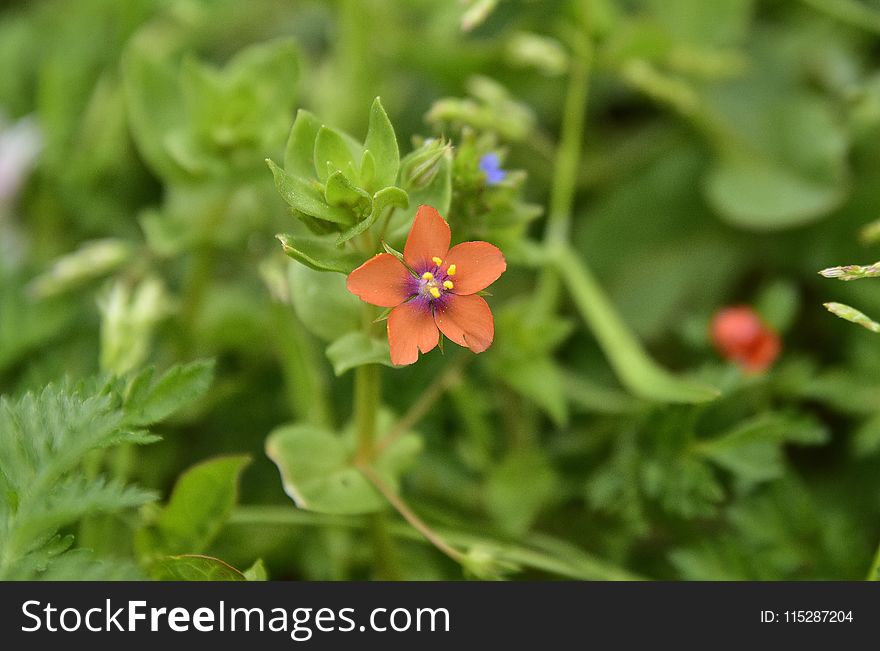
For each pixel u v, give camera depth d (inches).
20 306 9.4
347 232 7.4
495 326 9.0
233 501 8.0
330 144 7.6
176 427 9.4
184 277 10.0
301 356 9.0
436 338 7.5
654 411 8.7
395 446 8.4
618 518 9.0
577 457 9.3
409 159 7.7
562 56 9.6
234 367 9.7
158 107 9.2
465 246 7.5
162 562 7.8
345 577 8.9
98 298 9.0
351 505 8.2
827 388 9.1
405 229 7.7
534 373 9.0
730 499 9.1
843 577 8.5
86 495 7.4
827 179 9.9
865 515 9.2
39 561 7.4
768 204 9.9
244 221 9.6
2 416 7.5
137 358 8.8
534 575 9.0
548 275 9.4
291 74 9.1
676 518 8.9
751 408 9.1
